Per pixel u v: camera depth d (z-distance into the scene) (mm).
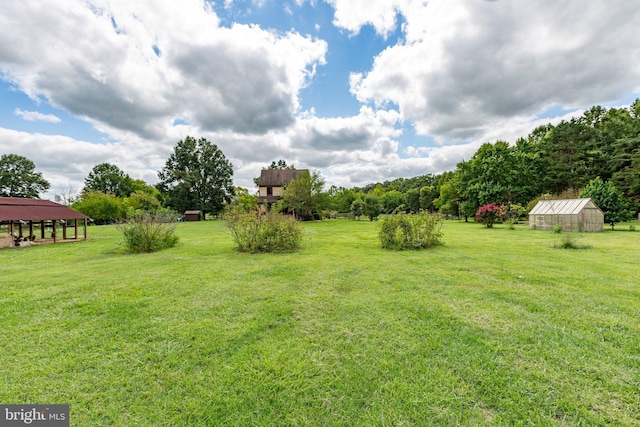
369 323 3744
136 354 3006
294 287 5605
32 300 4902
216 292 5297
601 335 3283
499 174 31797
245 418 2059
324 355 2930
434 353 2934
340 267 7449
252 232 10664
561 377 2479
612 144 30594
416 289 5309
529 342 3145
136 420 2055
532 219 21531
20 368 2748
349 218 47375
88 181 57031
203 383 2484
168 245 12242
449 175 57469
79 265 8430
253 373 2617
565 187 32562
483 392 2311
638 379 2428
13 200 15906
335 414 2090
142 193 43000
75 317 4098
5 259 9898
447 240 13406
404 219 11023
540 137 43781
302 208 33594
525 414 2047
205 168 48281
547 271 6582
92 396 2330
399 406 2156
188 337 3396
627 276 6035
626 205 19766
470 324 3643
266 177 41281
